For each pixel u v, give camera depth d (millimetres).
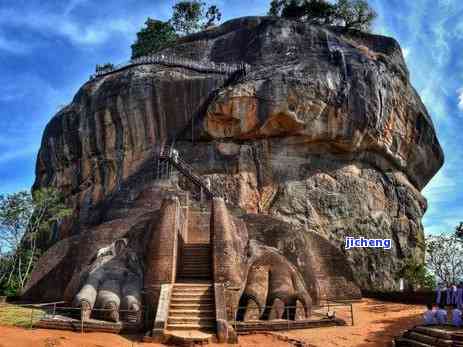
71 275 19672
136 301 14844
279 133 35312
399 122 38312
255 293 15594
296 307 15492
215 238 15586
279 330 14398
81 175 38500
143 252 16797
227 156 35094
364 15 47000
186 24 55656
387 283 33812
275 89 33844
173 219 15961
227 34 44156
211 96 36500
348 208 35062
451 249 32969
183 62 39562
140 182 33531
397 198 37594
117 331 13594
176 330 12906
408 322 16406
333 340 13180
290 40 39781
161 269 14938
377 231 35125
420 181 43125
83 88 40750
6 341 10531
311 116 34281
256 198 34062
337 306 21391
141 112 36688
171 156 29641
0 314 15609
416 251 36344
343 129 35062
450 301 18438
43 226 33219
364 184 36562
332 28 44906
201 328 12977
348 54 37719
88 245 19812
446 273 32594
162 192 25359
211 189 30531
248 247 17797
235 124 35062
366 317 17922
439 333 11422
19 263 29547
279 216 33344
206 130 35531
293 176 35250
